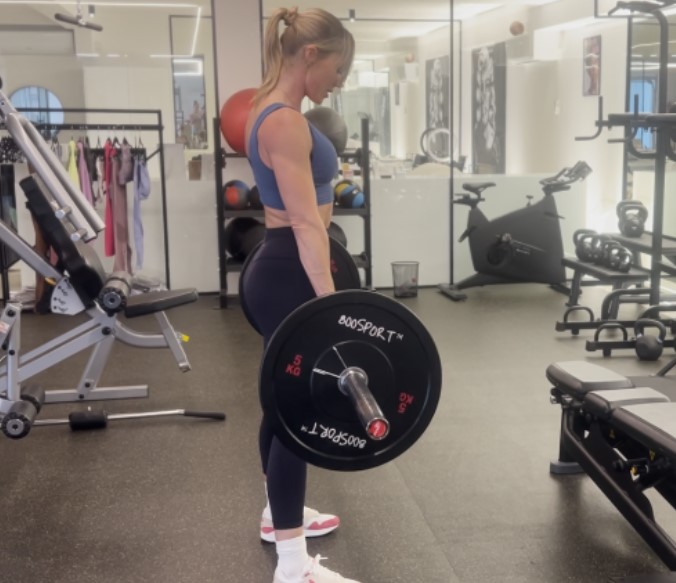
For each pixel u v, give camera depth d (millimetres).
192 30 7223
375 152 7457
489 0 7230
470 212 6266
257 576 2281
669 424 2027
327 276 1908
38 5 7207
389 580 2240
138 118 7402
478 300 6133
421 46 7426
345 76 2012
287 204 1887
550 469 2955
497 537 2473
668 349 4613
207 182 6336
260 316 2025
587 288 6473
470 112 7625
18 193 6043
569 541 2441
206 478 2965
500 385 4000
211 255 6449
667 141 4438
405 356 1822
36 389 3197
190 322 5566
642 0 4938
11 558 2404
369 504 2713
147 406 3809
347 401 1816
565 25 6875
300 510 2031
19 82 7305
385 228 6625
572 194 6852
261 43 6133
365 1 7215
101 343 3627
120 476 2994
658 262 4582
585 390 2484
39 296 5711
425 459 3084
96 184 6027
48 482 2951
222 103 6191
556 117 7121
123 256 5902
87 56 7262
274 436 2012
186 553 2416
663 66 4520
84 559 2393
